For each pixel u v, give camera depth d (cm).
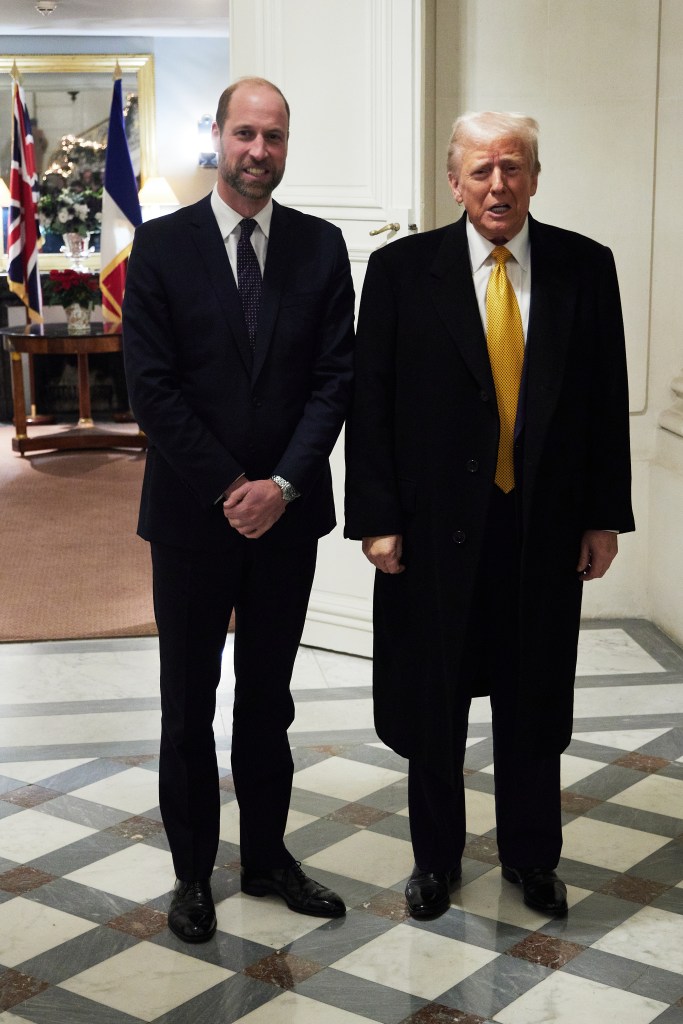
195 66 1107
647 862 311
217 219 264
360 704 425
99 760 381
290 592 276
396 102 437
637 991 255
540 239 266
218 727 405
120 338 927
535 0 474
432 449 267
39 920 287
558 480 264
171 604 271
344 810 342
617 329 268
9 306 1078
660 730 398
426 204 453
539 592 266
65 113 1100
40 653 490
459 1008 250
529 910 288
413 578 273
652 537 505
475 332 261
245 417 263
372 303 272
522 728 270
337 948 273
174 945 275
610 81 479
